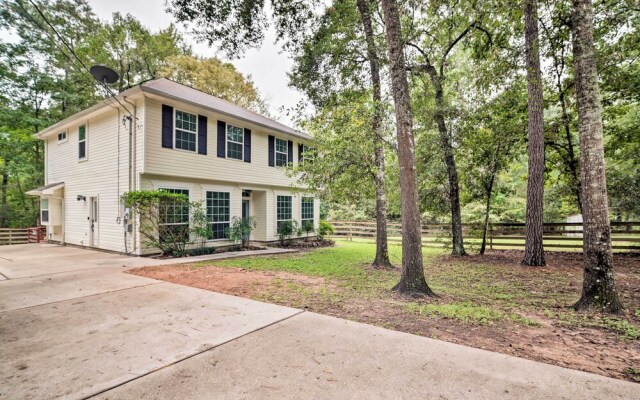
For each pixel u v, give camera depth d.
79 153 12.16
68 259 8.84
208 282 6.04
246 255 10.49
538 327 3.70
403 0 6.79
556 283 6.43
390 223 18.27
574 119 10.82
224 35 7.81
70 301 4.66
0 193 17.70
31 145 17.16
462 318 3.99
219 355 2.87
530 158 8.83
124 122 9.97
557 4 7.55
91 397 2.19
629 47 9.19
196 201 10.70
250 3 7.36
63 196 13.05
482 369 2.61
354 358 2.81
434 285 6.23
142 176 9.57
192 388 2.31
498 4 4.71
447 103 10.27
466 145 10.48
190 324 3.69
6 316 3.97
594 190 4.44
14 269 7.27
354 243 16.42
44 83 17.11
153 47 21.53
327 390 2.28
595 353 2.97
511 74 7.80
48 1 17.30
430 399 2.16
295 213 15.67
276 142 14.54
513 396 2.20
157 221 9.47
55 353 2.90
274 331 3.48
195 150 10.91
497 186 11.87
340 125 7.65
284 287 5.73
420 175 10.84
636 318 4.04
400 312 4.25
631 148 11.30
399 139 5.58
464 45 9.80
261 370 2.59
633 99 10.23
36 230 14.59
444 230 12.73
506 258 10.23
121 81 20.66
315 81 9.46
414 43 9.80
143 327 3.59
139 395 2.22
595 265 4.41
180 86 12.56
